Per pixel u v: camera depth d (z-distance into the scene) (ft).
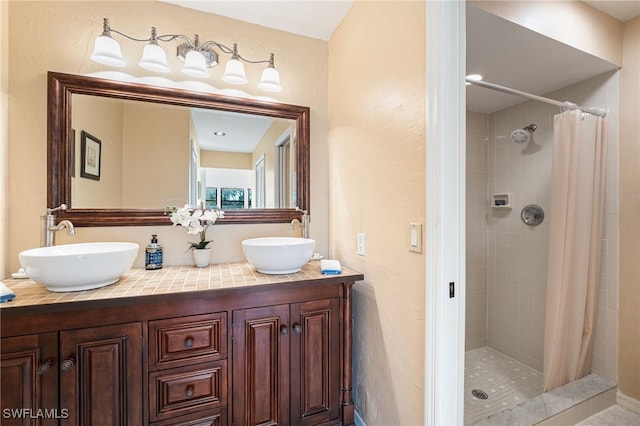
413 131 3.62
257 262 4.37
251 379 4.03
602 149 5.53
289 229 6.02
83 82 4.64
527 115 7.13
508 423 4.73
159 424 3.61
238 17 5.55
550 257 5.64
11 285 3.81
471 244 7.92
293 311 4.25
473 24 4.26
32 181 4.39
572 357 5.57
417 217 3.54
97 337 3.35
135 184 5.02
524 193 7.19
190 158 5.36
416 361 3.56
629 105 5.32
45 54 4.49
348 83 5.37
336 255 5.89
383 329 4.28
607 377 5.62
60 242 4.52
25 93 4.38
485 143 8.07
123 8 4.91
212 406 3.85
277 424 4.16
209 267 5.12
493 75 5.88
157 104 5.17
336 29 5.89
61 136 4.51
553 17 4.64
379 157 4.38
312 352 4.36
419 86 3.51
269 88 5.45
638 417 5.15
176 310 3.67
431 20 3.26
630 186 5.30
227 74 5.08
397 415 3.94
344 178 5.54
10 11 4.31
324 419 4.45
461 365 3.29
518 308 7.34
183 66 5.23
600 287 5.71
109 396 3.40
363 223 4.85
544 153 6.78
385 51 4.22
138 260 5.02
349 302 4.56
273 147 5.87
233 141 5.65
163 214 5.15
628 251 5.33
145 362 3.54
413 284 3.62
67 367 3.20
